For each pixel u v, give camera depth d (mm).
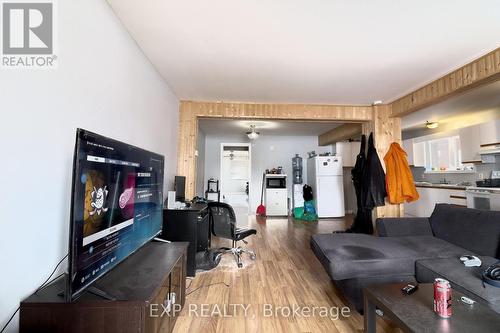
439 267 1742
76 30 1364
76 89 1368
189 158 3645
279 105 3816
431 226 2676
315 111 3846
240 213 6121
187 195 3611
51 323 1021
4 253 960
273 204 6578
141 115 2281
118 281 1285
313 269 2787
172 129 3314
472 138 4262
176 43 2141
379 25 1869
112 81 1752
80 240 1002
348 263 1881
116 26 1794
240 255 3123
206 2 1629
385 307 1255
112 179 1272
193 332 1649
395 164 3492
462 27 1894
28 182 1068
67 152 1301
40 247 1132
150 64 2492
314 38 2049
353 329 1695
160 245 1952
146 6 1677
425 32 1960
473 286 1456
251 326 1725
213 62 2482
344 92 3316
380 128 3809
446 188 4258
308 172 6973
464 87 2584
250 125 5574
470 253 2055
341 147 6484
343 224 5500
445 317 1135
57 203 1236
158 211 2023
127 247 1449
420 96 3170
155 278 1327
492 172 4055
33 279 1094
